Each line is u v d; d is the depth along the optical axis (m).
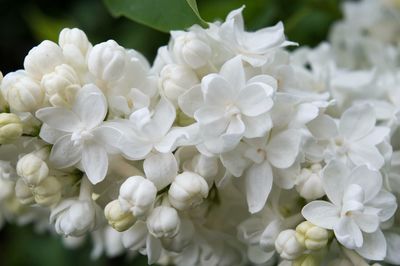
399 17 0.47
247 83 0.34
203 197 0.34
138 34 0.52
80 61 0.34
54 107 0.33
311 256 0.34
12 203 0.43
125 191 0.33
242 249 0.38
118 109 0.34
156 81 0.35
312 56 0.41
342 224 0.33
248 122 0.34
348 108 0.37
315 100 0.35
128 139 0.33
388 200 0.34
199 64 0.34
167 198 0.34
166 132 0.34
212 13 0.47
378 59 0.45
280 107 0.34
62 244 0.57
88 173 0.34
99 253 0.45
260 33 0.35
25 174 0.33
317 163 0.35
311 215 0.34
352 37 0.46
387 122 0.38
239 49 0.35
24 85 0.33
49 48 0.34
